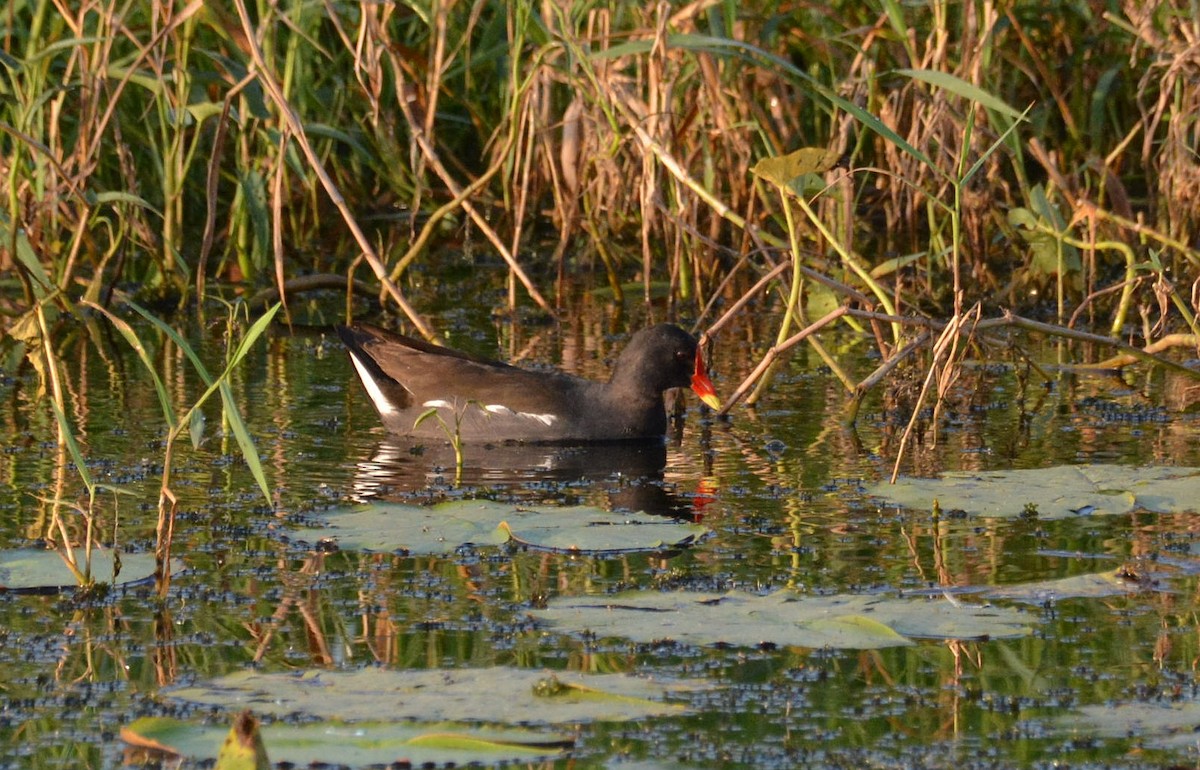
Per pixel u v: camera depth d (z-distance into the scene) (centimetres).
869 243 2098
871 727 730
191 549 994
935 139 1834
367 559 977
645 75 1927
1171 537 1006
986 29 1788
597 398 1335
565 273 2062
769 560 966
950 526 1038
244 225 1934
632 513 1047
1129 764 687
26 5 1884
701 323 1764
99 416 1355
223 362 1586
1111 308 1775
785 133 1975
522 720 701
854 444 1273
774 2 1845
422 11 1747
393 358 1377
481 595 904
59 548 982
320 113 2097
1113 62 2052
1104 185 1927
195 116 1708
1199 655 805
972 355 1595
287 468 1208
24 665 802
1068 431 1294
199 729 694
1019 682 777
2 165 1756
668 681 762
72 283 1798
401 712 714
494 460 1258
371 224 2264
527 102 1920
